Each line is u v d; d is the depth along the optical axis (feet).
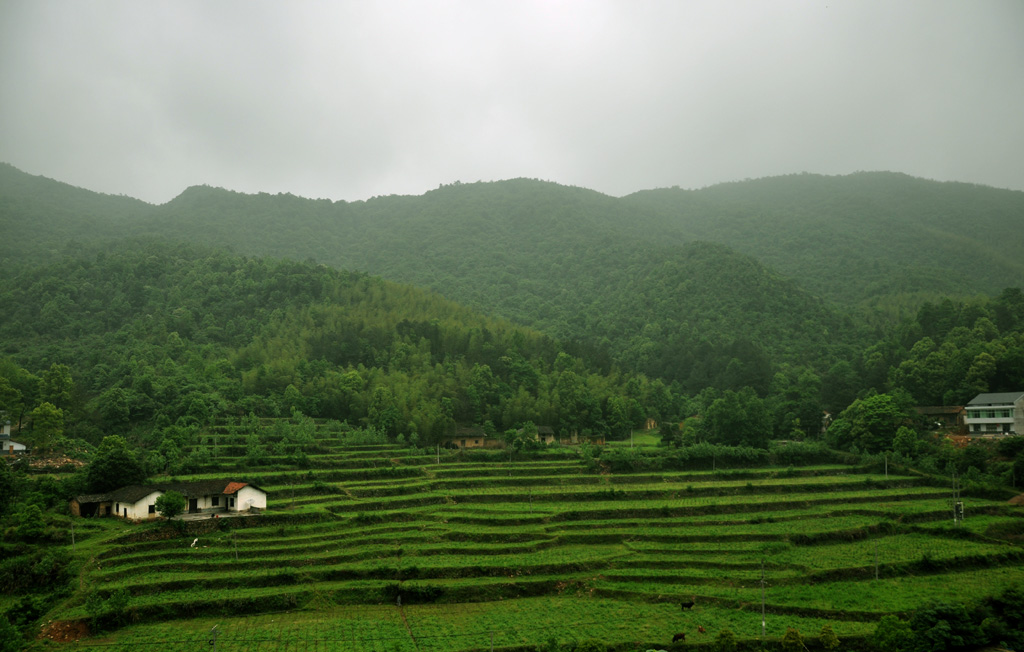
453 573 268.41
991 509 354.33
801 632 220.02
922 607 220.02
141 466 350.84
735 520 340.39
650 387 643.04
